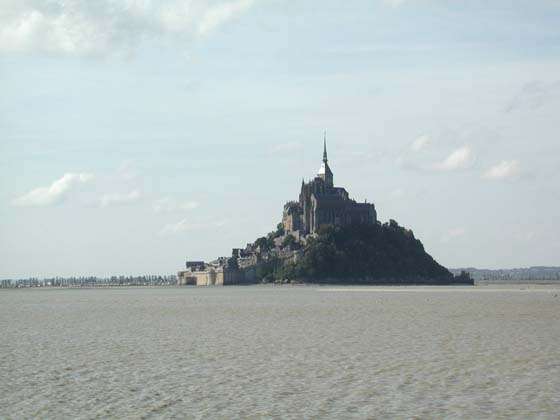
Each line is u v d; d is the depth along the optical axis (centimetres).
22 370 14175
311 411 10631
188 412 10619
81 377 13325
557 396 11388
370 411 10619
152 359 15525
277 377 13150
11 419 10294
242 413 10538
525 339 18388
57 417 10381
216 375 13412
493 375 13162
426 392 11819
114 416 10412
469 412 10506
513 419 10112
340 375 13325
